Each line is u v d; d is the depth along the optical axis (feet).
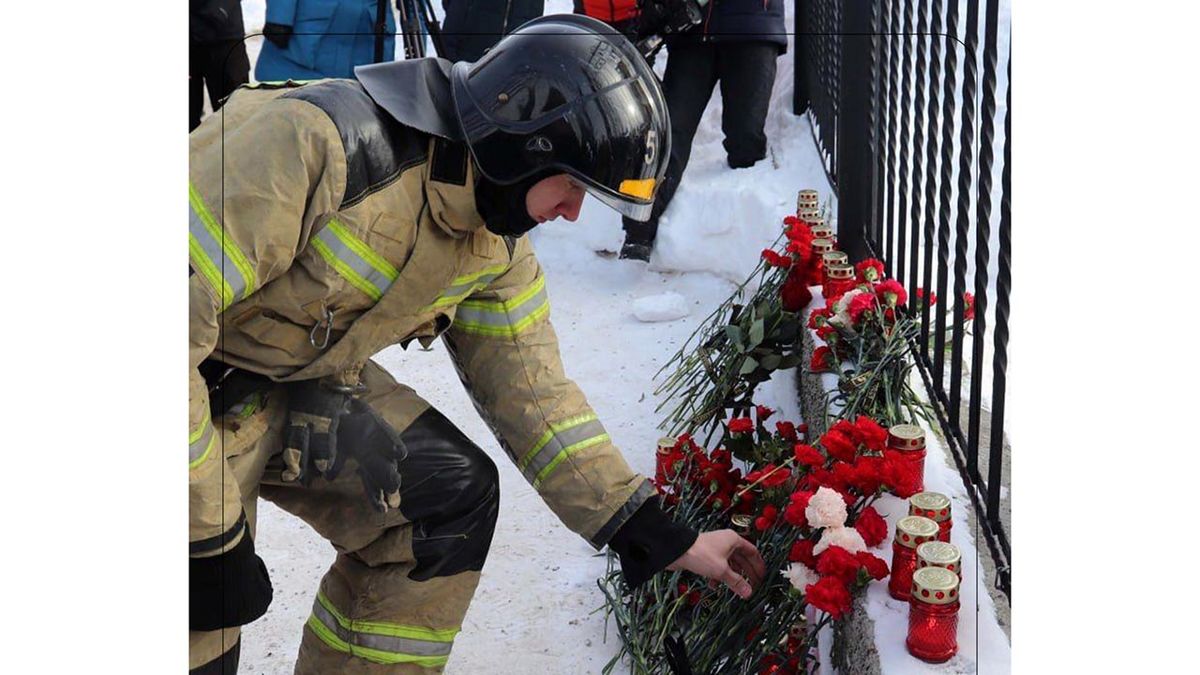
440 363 6.64
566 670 6.37
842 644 6.03
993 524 6.14
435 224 5.24
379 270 5.20
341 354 5.44
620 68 5.15
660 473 6.84
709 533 6.10
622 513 5.97
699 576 6.53
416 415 5.89
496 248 5.57
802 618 6.28
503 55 5.17
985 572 5.99
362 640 6.02
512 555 6.72
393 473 5.77
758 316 7.54
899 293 7.48
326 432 5.66
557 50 5.12
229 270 4.89
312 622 6.17
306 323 5.33
